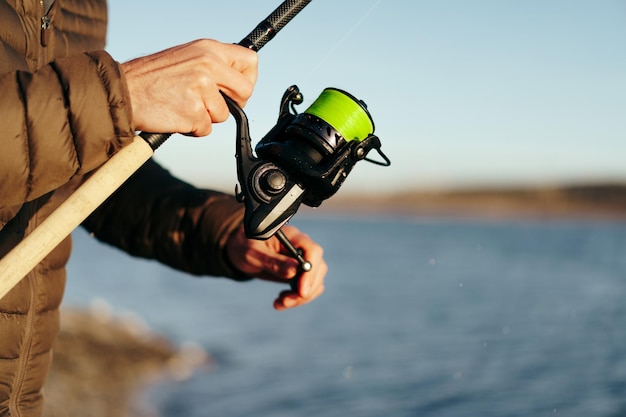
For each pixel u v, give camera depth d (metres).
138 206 2.35
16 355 1.76
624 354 14.52
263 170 1.73
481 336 17.06
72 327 11.43
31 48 1.70
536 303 24.20
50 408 7.45
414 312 21.59
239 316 19.33
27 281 1.77
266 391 10.67
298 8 1.81
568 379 12.15
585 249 67.19
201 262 2.35
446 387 11.51
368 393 10.95
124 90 1.48
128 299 20.69
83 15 2.00
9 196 1.44
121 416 7.92
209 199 2.36
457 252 61.00
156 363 11.46
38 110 1.41
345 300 24.58
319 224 170.38
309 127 1.79
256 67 1.63
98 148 1.47
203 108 1.54
